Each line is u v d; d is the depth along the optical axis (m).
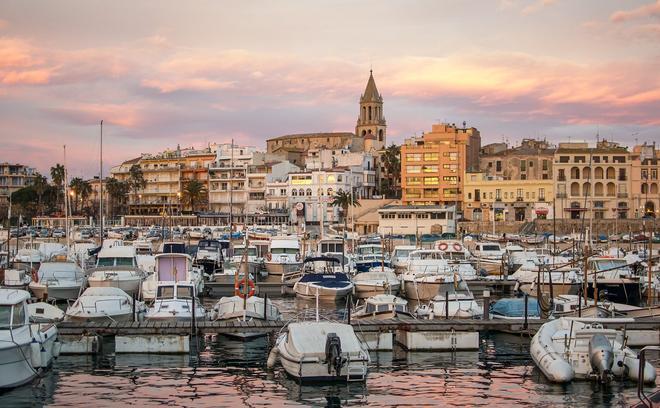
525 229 159.38
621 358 35.94
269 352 41.62
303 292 65.25
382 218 156.62
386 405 33.09
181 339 42.09
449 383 36.66
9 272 64.81
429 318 50.03
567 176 169.38
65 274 62.66
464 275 74.75
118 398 33.94
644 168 167.00
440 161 179.00
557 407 32.75
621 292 63.75
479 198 175.75
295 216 188.00
